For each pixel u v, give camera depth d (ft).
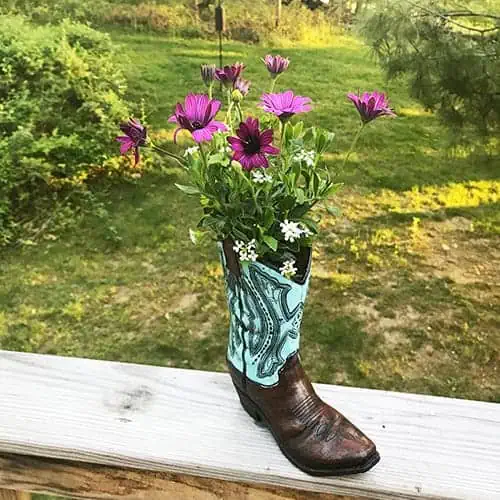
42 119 11.13
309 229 2.48
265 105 2.47
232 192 2.41
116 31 16.21
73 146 10.89
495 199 10.81
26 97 11.21
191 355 7.89
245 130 2.30
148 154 11.51
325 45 16.38
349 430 2.66
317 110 13.26
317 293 8.70
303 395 2.70
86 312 8.55
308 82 14.38
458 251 9.61
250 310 2.59
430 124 13.07
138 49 15.40
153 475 2.78
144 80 13.99
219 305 8.63
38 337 8.18
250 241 2.44
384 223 10.17
